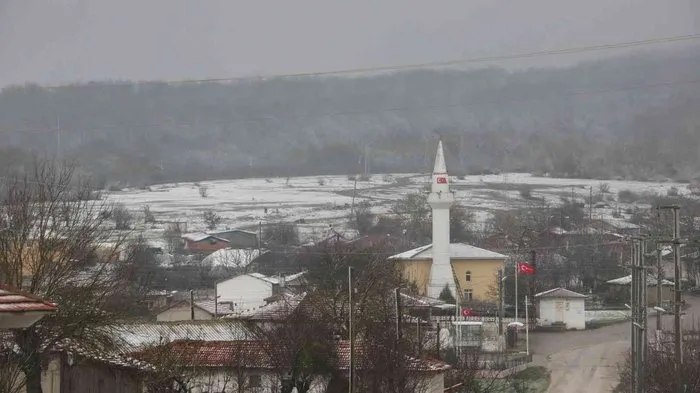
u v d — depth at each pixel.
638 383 119.56
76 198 144.12
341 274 198.25
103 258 112.81
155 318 180.00
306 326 127.44
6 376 65.00
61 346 87.94
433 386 130.62
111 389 94.75
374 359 123.00
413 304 194.88
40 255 88.81
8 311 44.03
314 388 123.06
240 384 112.31
